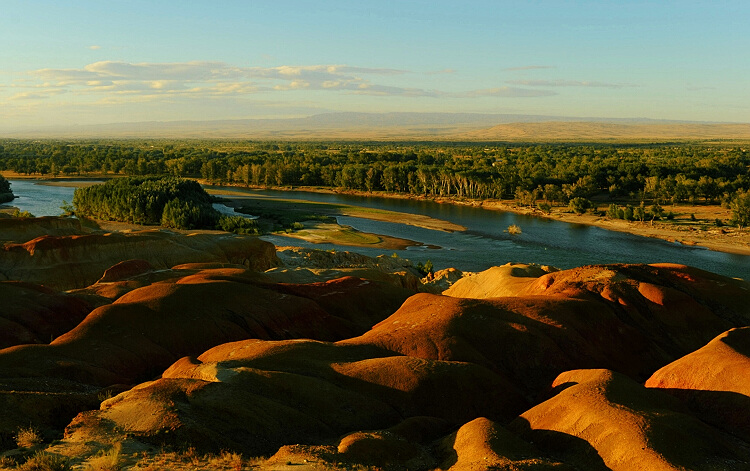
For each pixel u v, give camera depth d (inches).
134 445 767.1
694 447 858.8
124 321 1565.0
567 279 1972.2
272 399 1008.9
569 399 1023.0
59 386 1166.3
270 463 755.4
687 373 1231.5
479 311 1558.8
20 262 2655.0
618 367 1483.8
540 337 1464.1
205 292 1812.3
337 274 2778.1
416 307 1701.5
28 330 1631.4
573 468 826.8
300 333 1841.8
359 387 1130.0
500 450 847.1
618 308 1729.8
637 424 888.9
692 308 1742.1
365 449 835.4
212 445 808.9
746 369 1140.5
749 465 860.6
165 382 991.6
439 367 1202.0
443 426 1049.5
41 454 701.3
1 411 871.1
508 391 1225.4
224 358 1290.6
